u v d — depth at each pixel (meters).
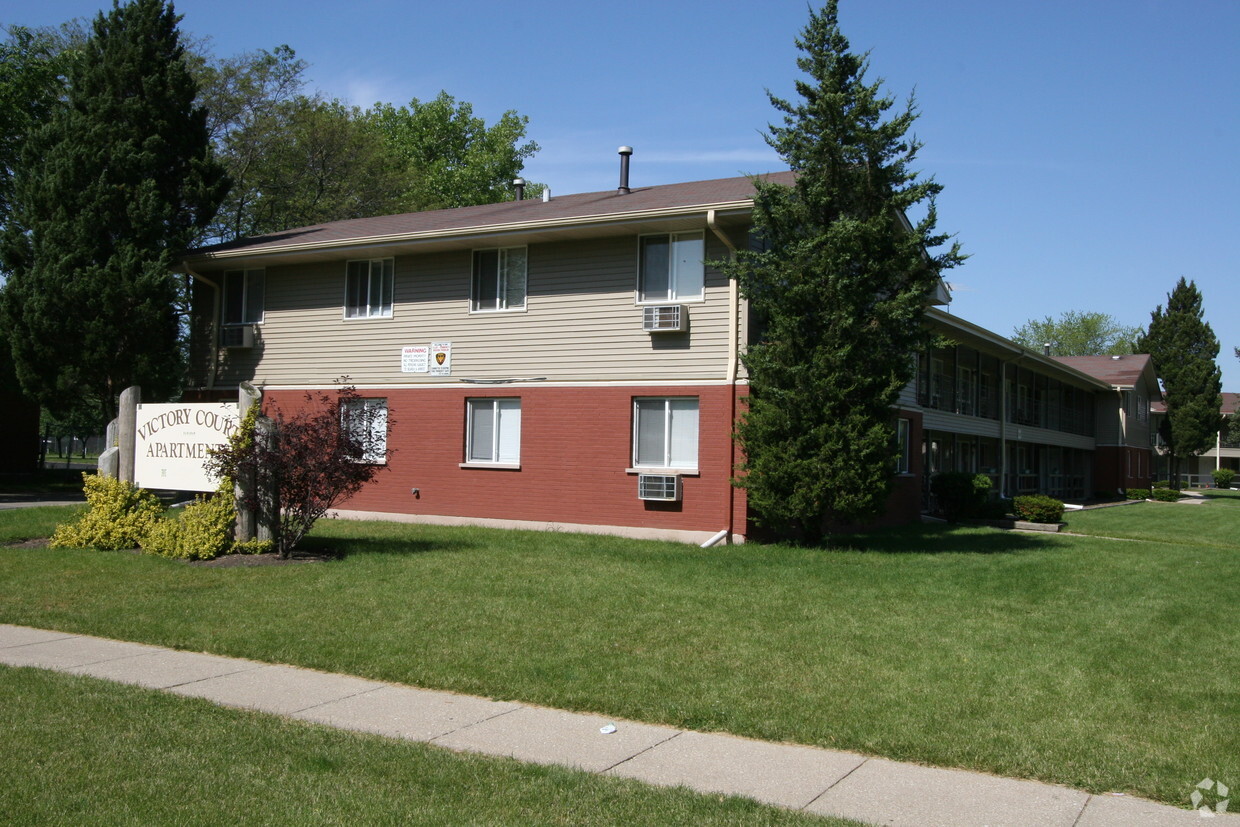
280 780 5.21
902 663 7.93
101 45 24.70
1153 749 5.92
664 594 10.82
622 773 5.52
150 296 22.36
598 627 9.10
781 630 9.08
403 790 5.11
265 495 13.34
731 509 16.31
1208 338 51.69
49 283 22.06
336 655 8.06
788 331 14.70
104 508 14.18
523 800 5.00
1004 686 7.28
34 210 23.19
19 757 5.46
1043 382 36.78
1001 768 5.61
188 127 25.06
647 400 17.42
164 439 14.36
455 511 19.03
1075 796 5.25
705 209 15.96
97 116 23.64
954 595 11.14
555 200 22.59
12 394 31.14
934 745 5.94
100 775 5.20
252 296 21.92
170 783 5.12
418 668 7.65
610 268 17.72
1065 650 8.47
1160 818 4.94
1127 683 7.42
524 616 9.55
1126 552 16.42
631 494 17.27
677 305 16.72
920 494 22.56
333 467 13.10
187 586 11.11
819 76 15.04
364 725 6.38
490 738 6.16
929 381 24.06
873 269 14.74
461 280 19.30
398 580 11.47
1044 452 38.56
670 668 7.72
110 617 9.52
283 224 39.47
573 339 17.98
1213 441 52.25
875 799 5.17
